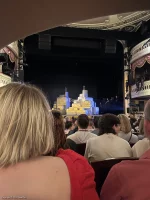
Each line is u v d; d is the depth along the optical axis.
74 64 17.67
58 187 0.72
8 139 0.75
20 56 11.80
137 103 14.35
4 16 3.91
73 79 18.98
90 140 2.29
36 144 0.77
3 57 8.74
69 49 14.14
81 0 3.54
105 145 2.20
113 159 1.66
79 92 19.06
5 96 0.81
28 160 0.75
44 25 4.24
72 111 15.47
